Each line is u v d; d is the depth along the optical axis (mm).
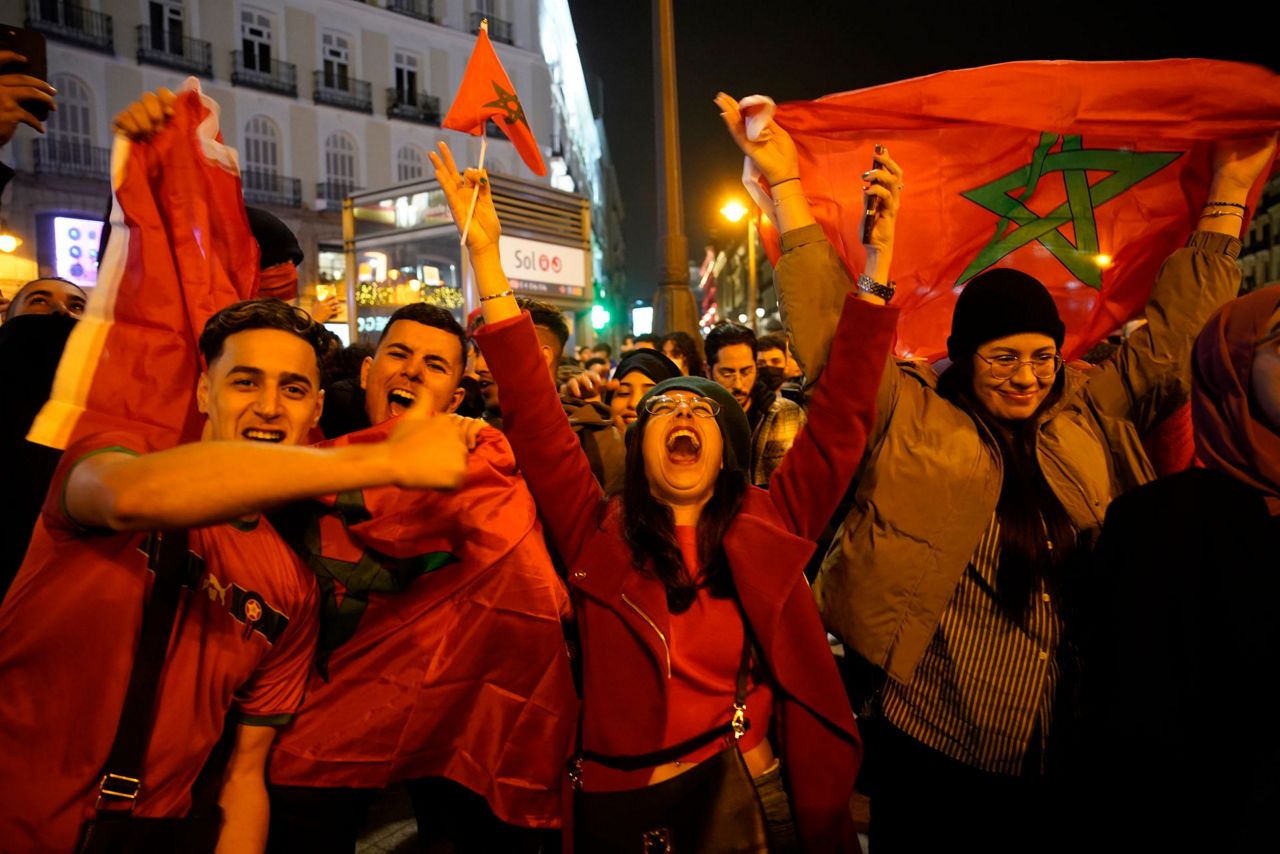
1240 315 1709
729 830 1750
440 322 2297
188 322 1745
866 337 1909
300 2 27406
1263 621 1529
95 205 23359
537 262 9906
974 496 1928
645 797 1762
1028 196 2471
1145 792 1553
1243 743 1530
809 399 2141
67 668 1354
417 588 2012
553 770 2035
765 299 58500
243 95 26469
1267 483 1672
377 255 10586
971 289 2045
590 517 2094
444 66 30953
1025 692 1878
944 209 2473
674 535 1918
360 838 3021
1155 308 2232
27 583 1376
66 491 1288
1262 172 2283
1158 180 2453
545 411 2061
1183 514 1605
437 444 1122
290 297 2705
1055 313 2012
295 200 27672
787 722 1884
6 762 1335
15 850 1326
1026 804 1902
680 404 1957
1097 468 2027
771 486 2135
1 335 2320
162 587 1418
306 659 1764
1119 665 1599
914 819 1988
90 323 1646
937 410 2062
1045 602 1895
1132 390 2207
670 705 1802
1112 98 2250
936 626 1920
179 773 1458
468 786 2035
